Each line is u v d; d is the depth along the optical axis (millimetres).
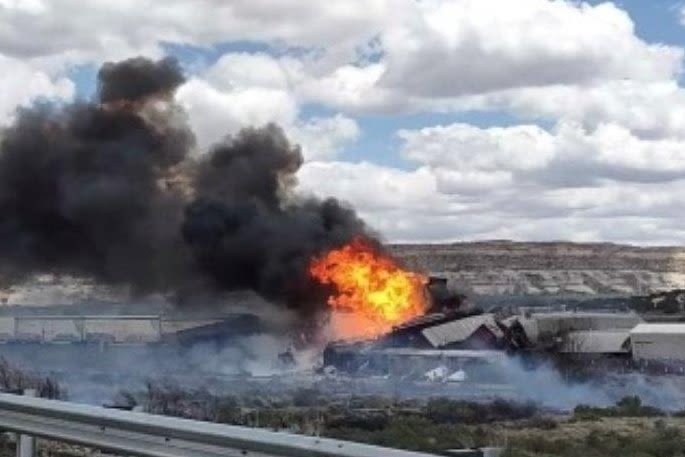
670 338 96125
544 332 104312
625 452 35750
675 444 37812
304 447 6227
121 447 7895
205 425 7047
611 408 63750
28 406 8711
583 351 97688
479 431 42062
